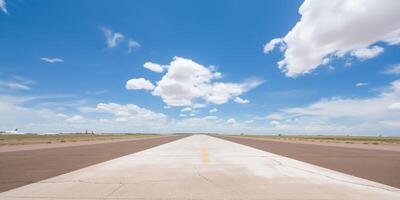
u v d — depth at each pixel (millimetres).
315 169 13242
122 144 40750
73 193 7844
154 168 13391
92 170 12602
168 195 7633
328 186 8984
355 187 8836
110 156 20156
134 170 12641
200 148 30938
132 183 9414
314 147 34500
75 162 16000
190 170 12719
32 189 8383
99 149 28422
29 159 17734
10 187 8680
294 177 10805
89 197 7375
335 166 14547
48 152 23891
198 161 16766
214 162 16234
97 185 9047
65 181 9742
